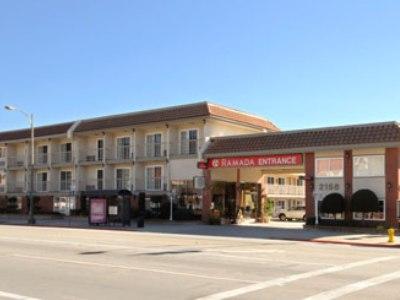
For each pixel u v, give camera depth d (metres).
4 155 63.22
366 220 34.47
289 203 61.62
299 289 11.68
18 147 62.88
